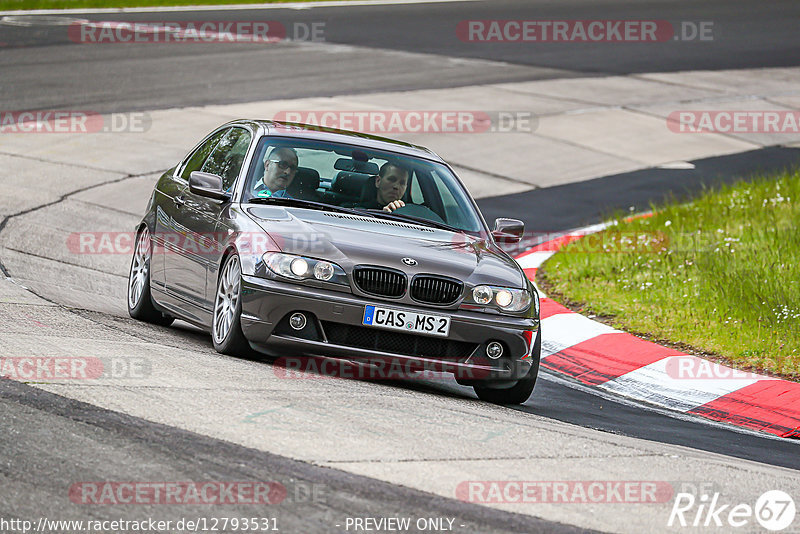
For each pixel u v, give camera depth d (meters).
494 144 64.75
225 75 77.44
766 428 25.72
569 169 61.66
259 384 21.16
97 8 110.06
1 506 13.70
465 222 26.83
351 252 23.30
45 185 48.12
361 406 20.42
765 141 71.62
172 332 27.95
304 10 117.00
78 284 33.28
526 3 127.94
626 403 27.05
